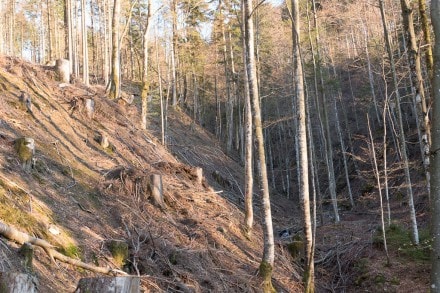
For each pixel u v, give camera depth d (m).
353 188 28.72
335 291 13.20
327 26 39.72
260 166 10.85
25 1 40.56
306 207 11.10
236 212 15.02
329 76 35.22
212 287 9.20
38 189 8.48
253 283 10.27
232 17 30.94
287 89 36.53
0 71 12.70
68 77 15.34
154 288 8.01
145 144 16.06
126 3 30.91
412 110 30.06
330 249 15.44
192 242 10.41
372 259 13.91
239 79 36.09
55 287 6.27
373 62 35.16
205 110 42.91
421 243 14.02
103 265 7.73
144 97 18.67
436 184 4.82
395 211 21.05
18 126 10.36
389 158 27.94
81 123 13.37
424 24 13.12
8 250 6.09
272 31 37.56
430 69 13.01
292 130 41.03
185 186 13.68
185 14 32.66
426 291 11.55
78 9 36.22
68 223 8.14
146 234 9.31
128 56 41.19
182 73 38.56
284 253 13.84
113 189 10.48
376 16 32.72
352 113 39.16
